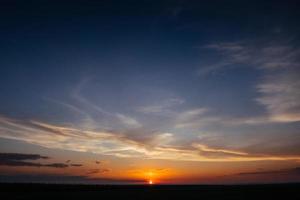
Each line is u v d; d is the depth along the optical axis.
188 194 70.56
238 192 78.06
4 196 63.50
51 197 61.28
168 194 70.88
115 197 61.72
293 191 79.31
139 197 61.75
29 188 97.50
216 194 70.44
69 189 100.56
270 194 69.06
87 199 57.47
